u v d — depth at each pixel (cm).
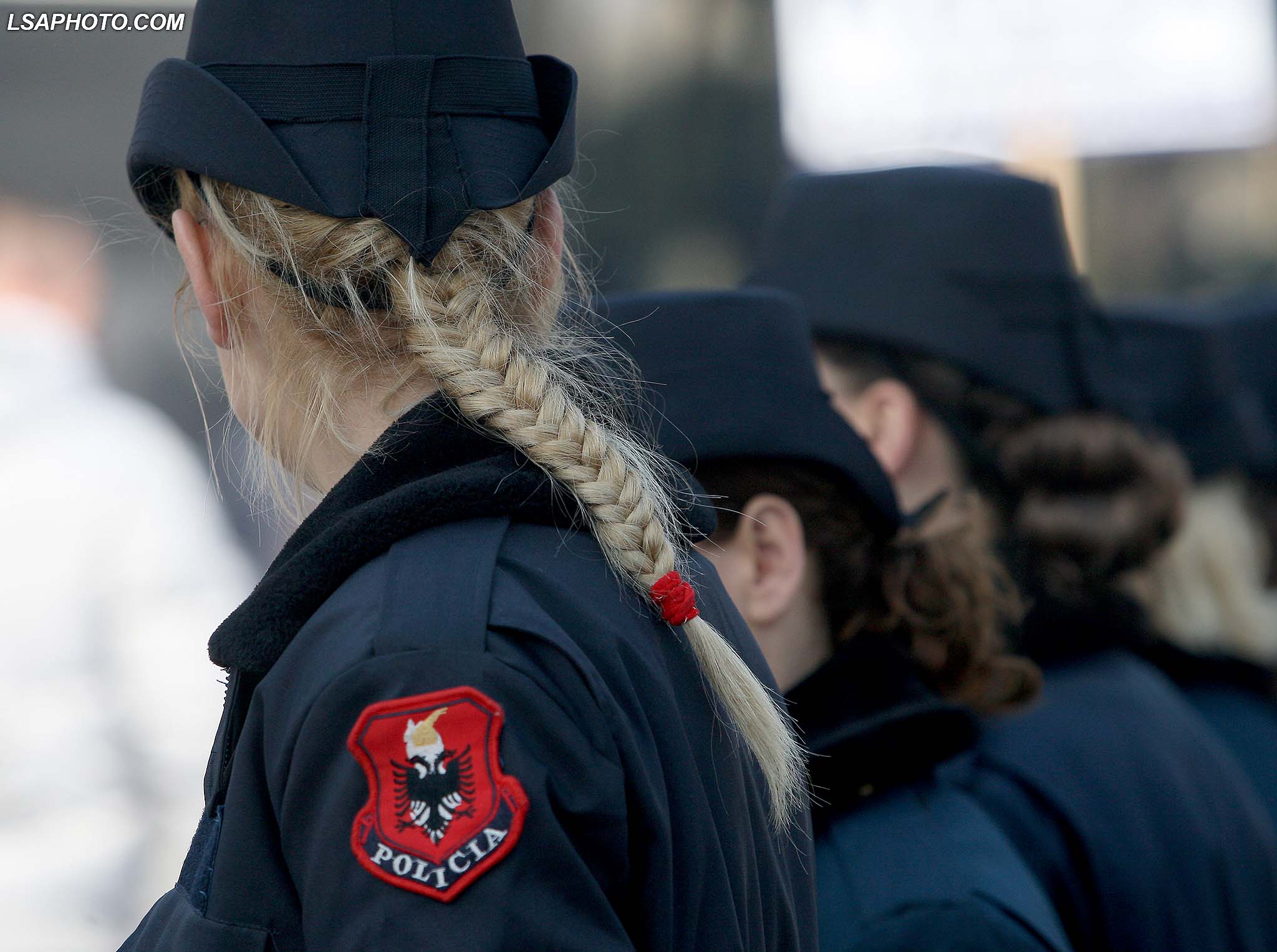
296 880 318
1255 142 1755
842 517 548
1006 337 736
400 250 351
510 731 304
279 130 354
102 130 1314
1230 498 917
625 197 1647
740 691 358
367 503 339
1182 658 848
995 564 661
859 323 735
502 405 349
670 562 356
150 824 852
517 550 336
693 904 333
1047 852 603
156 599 865
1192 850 629
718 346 534
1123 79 1709
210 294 375
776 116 1669
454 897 294
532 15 1609
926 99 1677
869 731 527
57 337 931
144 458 890
